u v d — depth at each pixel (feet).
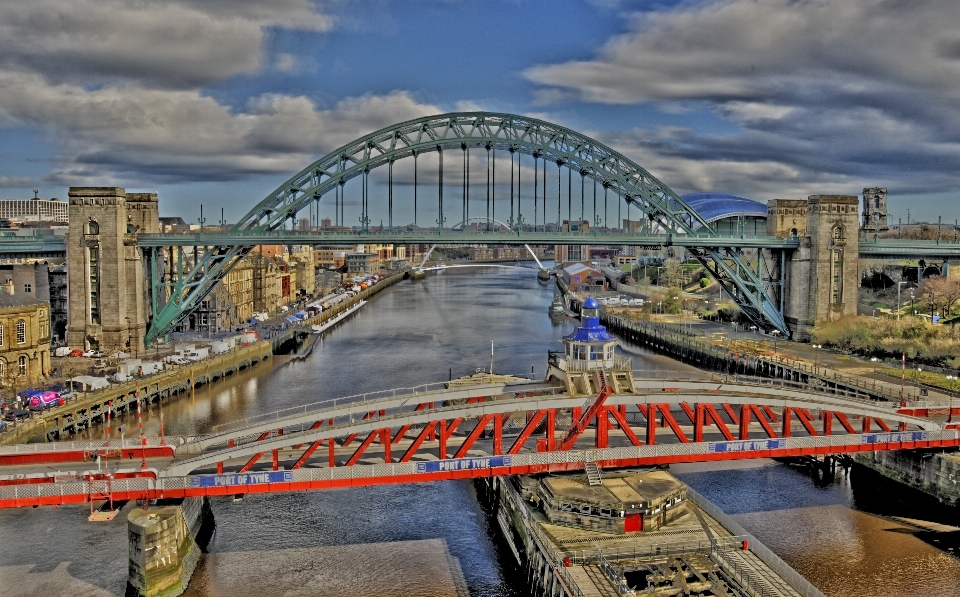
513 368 433.48
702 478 250.78
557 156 487.61
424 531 214.69
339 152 461.37
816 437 214.48
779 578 161.58
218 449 222.89
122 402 334.24
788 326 490.90
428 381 397.19
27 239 426.51
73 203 413.18
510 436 236.02
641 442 222.28
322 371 434.30
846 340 440.04
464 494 242.58
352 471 190.80
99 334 416.87
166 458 207.31
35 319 352.49
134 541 174.40
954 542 203.92
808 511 224.12
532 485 201.26
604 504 181.98
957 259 505.66
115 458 207.41
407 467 192.85
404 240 465.47
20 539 205.05
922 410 250.98
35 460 205.16
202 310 518.37
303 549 202.18
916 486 228.63
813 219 472.85
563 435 222.69
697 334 507.71
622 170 491.31
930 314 469.16
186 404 354.95
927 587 180.04
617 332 615.16
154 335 433.89
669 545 174.60
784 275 492.54
